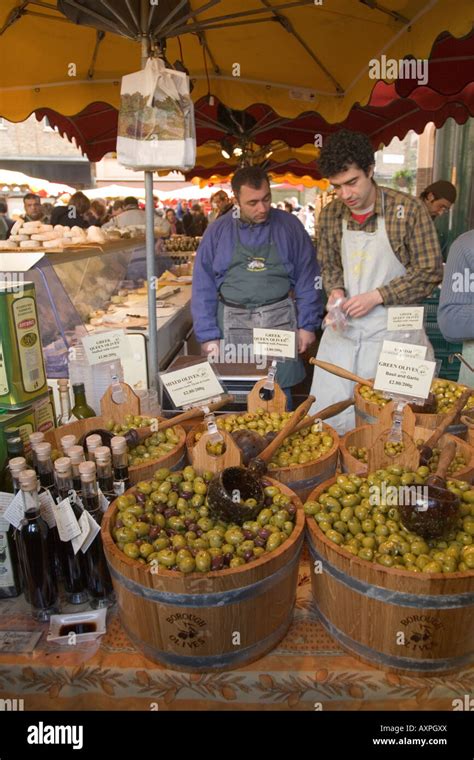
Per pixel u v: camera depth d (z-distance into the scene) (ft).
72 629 4.64
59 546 4.87
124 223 22.98
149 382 8.98
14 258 9.03
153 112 7.14
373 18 9.85
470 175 26.04
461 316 8.20
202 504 4.94
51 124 18.97
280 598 4.29
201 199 62.80
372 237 8.89
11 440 5.04
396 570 3.89
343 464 5.98
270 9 8.00
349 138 8.05
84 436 6.07
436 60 13.37
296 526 4.52
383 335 8.94
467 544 4.37
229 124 20.59
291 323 11.09
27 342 5.75
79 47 11.70
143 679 4.29
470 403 7.16
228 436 5.49
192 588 3.91
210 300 11.16
